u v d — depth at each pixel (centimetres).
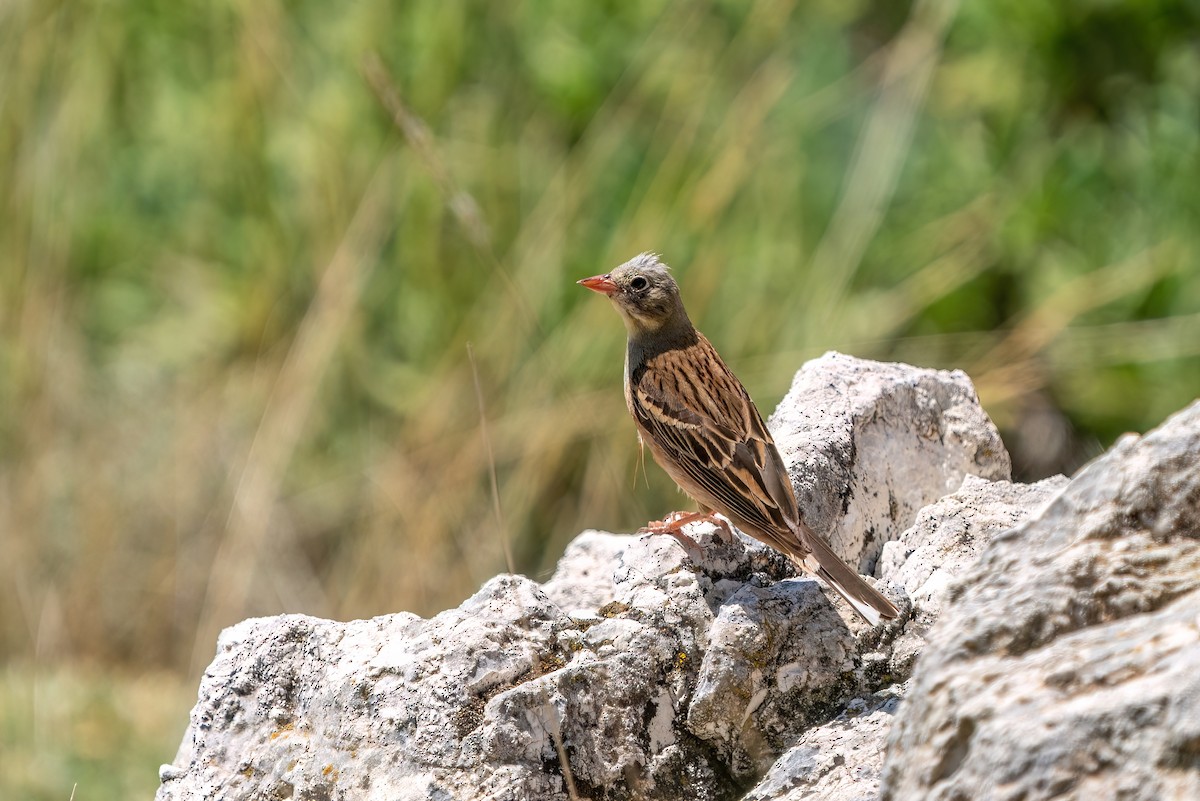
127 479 1305
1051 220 1361
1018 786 361
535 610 575
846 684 571
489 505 1199
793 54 1383
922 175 1405
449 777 526
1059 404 1316
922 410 735
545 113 1367
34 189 1355
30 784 993
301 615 593
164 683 1198
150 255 1423
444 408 1245
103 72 1420
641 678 568
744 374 1258
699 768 568
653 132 1378
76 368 1342
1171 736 350
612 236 1320
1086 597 407
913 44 1345
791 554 600
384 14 1378
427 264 1308
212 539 1284
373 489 1234
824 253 1301
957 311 1378
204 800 560
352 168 1344
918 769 389
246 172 1391
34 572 1255
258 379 1330
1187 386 1308
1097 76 1412
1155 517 422
